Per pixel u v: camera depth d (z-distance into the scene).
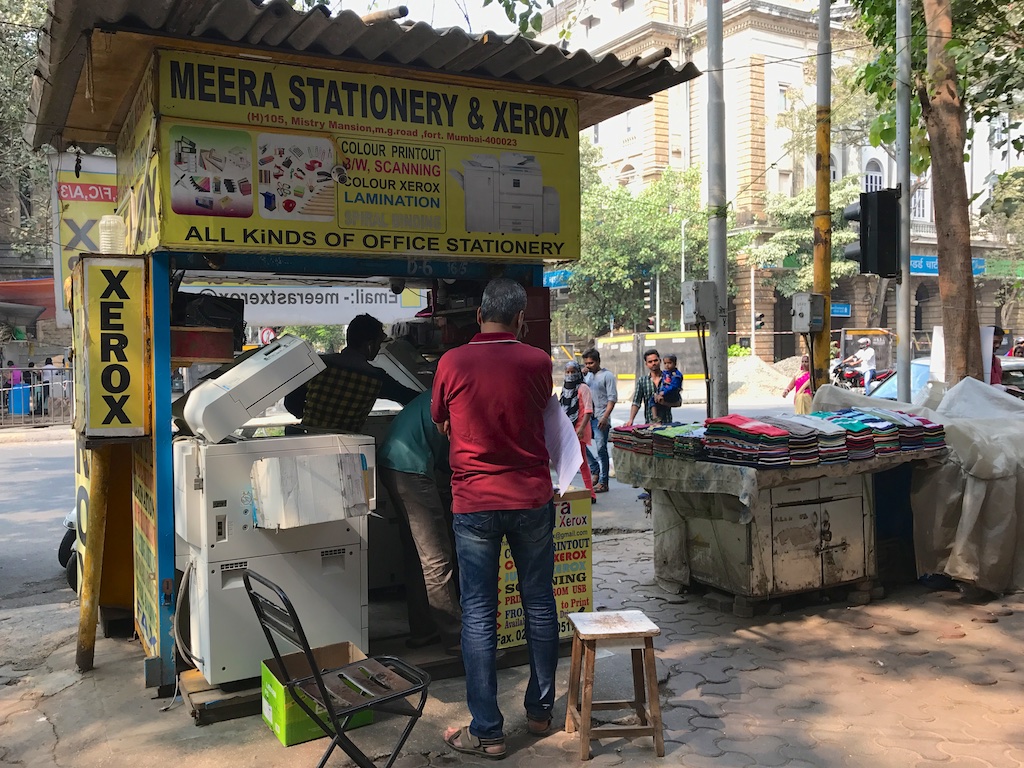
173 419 4.12
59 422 18.17
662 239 30.95
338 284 5.53
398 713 3.02
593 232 31.50
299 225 3.70
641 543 7.05
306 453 3.56
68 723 3.52
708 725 3.49
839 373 20.22
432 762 3.20
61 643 4.57
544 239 4.26
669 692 3.84
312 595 3.62
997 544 5.05
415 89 3.93
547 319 4.45
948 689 3.84
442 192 4.00
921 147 8.26
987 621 4.76
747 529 4.79
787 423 4.80
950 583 5.40
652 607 5.13
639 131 37.06
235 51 3.51
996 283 40.16
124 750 3.26
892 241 7.02
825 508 5.00
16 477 11.48
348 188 3.79
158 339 3.69
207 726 3.46
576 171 4.35
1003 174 9.99
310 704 3.24
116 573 4.61
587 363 9.88
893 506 5.54
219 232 3.54
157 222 3.49
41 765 3.17
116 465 4.55
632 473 5.37
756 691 3.84
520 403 3.27
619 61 3.87
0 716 3.62
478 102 4.07
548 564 3.42
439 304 4.96
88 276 3.64
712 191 6.36
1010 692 3.79
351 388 4.18
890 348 23.59
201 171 3.51
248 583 3.08
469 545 3.28
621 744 3.33
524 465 3.30
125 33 3.29
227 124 3.55
